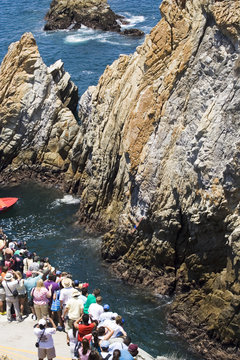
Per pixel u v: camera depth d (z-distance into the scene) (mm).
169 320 35625
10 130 57000
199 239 36625
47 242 45656
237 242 33344
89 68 81562
